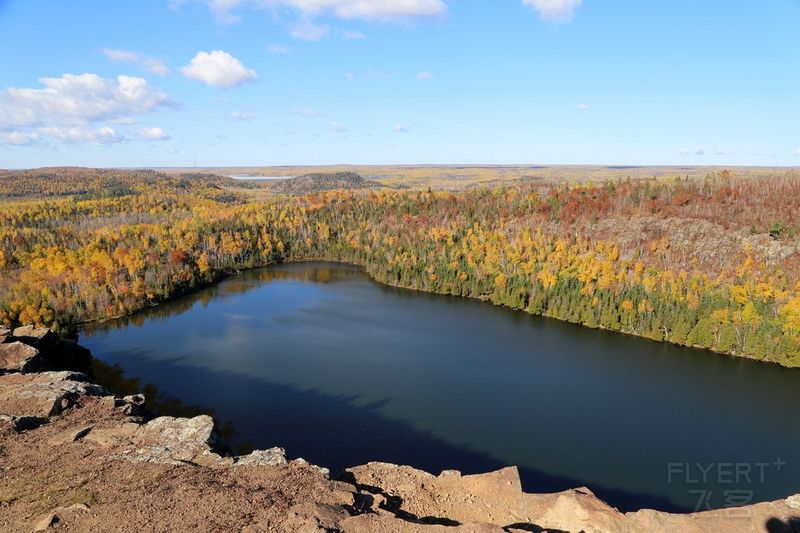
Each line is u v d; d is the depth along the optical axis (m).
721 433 66.69
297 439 61.34
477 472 55.12
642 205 160.75
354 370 85.25
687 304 109.62
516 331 111.69
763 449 62.72
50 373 49.53
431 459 57.59
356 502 27.55
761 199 146.25
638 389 80.69
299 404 71.44
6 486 28.83
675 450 62.00
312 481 29.56
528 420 68.62
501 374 85.56
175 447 34.75
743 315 100.12
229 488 28.17
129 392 75.81
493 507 29.30
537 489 52.81
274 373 83.44
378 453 58.56
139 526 24.11
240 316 120.94
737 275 117.44
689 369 90.25
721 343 98.81
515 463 57.53
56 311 114.50
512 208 187.88
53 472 30.61
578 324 118.69
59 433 36.84
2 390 44.66
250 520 24.36
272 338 102.94
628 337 108.88
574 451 60.62
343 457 57.38
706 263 126.50
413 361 90.50
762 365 92.88
